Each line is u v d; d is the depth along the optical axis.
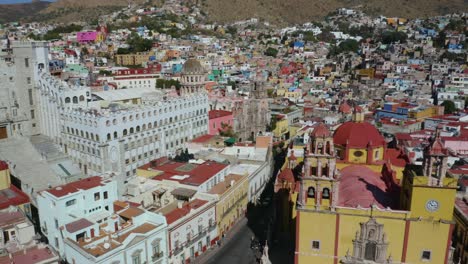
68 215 69.75
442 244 57.66
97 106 129.88
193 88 159.12
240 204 98.69
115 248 62.56
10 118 119.62
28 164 100.69
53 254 58.69
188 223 77.19
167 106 127.00
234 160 114.19
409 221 57.66
